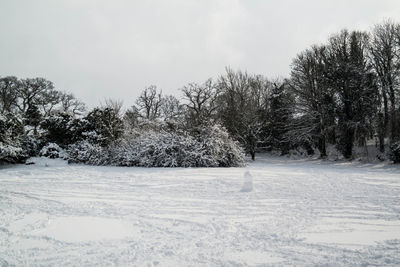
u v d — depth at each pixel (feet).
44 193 30.60
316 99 95.91
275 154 120.98
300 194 28.94
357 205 23.89
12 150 71.97
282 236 16.38
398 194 28.68
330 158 92.99
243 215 21.15
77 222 19.56
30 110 117.60
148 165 63.93
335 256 13.50
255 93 127.13
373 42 92.22
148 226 18.63
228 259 13.28
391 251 14.02
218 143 65.41
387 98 90.02
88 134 83.46
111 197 28.27
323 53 99.96
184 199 27.07
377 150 89.61
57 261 13.26
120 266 12.67
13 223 19.36
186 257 13.56
